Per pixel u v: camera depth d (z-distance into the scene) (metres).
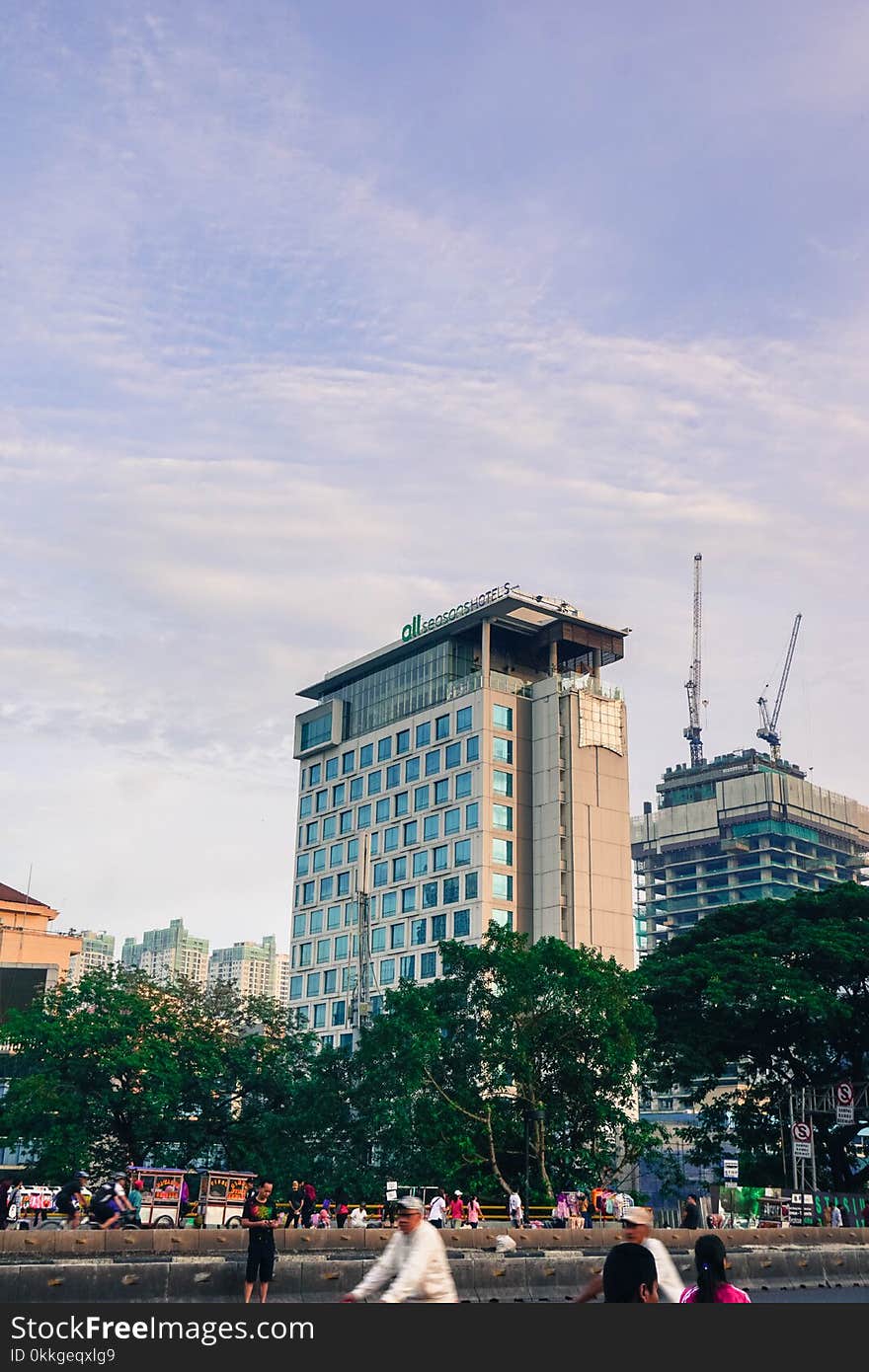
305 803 140.62
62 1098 54.97
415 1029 51.47
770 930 66.25
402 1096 50.25
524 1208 47.69
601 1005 51.75
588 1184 51.31
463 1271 24.31
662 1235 32.66
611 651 126.44
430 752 124.25
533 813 119.12
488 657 122.19
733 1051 64.06
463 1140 49.16
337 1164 53.09
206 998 64.75
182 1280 21.48
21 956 115.50
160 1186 40.72
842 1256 31.19
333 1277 23.06
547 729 120.19
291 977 134.00
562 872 114.94
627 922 116.88
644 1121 53.50
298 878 138.12
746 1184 64.56
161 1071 56.12
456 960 55.53
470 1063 52.09
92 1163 55.88
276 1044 62.34
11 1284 19.83
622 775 121.25
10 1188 37.19
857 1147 67.75
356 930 126.88
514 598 121.19
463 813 117.94
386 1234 31.70
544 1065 52.25
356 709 137.50
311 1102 55.78
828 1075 64.44
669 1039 62.97
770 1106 64.81
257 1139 58.22
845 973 62.12
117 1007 58.69
